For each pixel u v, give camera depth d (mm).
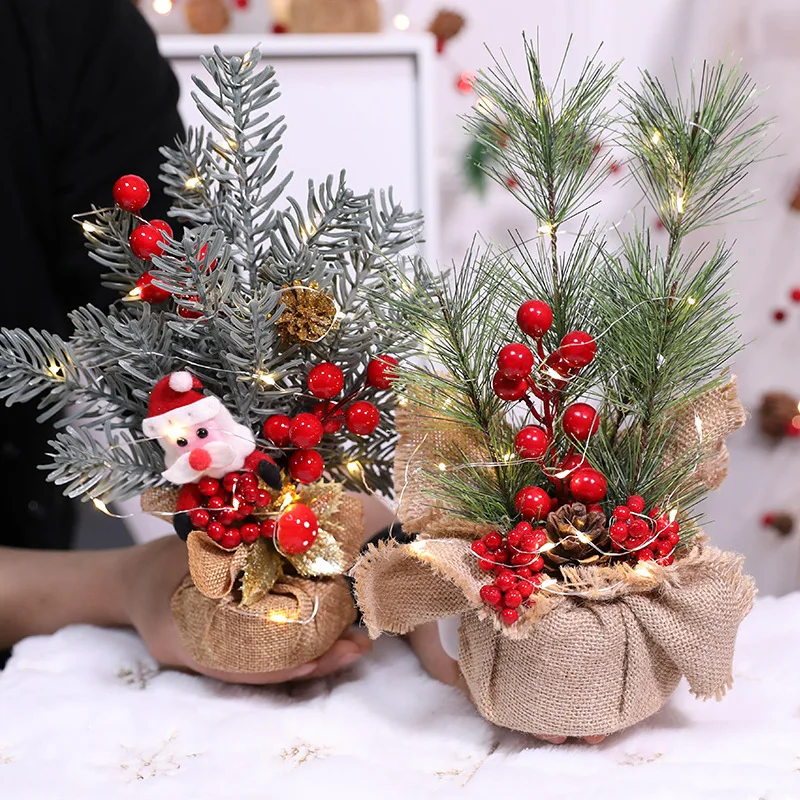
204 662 522
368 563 438
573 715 433
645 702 444
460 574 415
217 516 485
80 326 491
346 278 509
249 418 493
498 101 451
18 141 798
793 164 1348
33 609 652
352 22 1291
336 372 476
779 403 1429
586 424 439
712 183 443
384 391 529
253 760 454
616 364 452
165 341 480
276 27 1440
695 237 1372
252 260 494
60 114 812
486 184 1557
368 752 465
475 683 453
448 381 458
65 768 451
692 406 472
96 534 1202
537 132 442
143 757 463
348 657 539
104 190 822
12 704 515
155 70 859
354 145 1148
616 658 427
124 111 826
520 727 448
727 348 454
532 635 423
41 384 521
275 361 484
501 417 468
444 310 449
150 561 597
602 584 426
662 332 436
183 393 459
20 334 480
